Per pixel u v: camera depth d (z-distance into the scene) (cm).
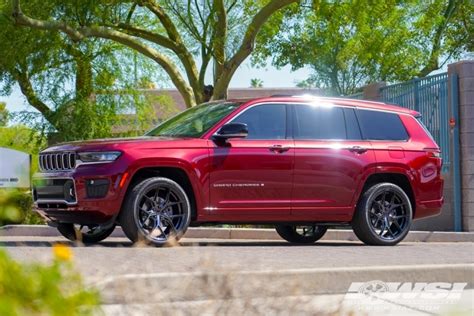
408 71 3703
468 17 4162
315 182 1180
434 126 1862
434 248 1112
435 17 3703
